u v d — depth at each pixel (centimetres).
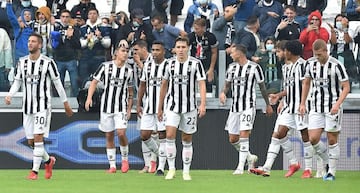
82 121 4478
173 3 4884
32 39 3481
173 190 3025
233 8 4516
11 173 4100
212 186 3231
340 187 3247
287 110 3825
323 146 3738
